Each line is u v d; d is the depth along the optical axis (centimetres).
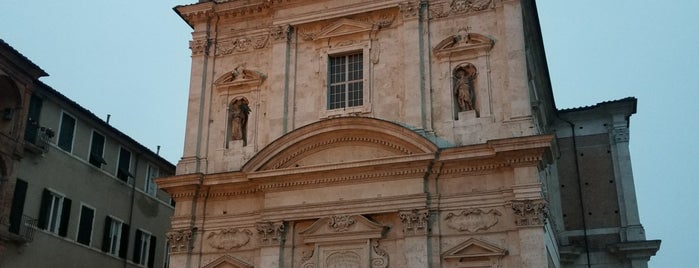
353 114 2400
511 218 2095
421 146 2192
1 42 2617
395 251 2180
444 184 2203
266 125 2495
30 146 2767
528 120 2183
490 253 2073
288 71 2528
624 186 2900
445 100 2308
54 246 2870
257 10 2661
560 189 2972
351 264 2200
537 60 2745
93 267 3088
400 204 2191
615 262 2805
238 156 2488
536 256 2008
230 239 2367
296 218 2286
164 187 2441
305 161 2353
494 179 2158
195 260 2372
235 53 2653
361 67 2488
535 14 2525
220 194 2420
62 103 3020
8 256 2631
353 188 2269
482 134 2230
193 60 2672
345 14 2517
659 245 2739
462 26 2386
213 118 2583
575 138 3044
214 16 2712
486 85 2288
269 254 2277
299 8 2586
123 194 3356
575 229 2892
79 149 3100
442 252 2127
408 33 2409
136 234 3416
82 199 3077
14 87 2758
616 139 2981
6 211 2622
